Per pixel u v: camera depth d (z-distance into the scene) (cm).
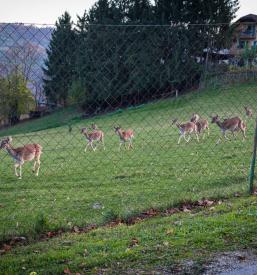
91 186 1232
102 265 529
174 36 1028
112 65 1041
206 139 2109
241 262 532
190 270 512
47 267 530
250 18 4425
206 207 784
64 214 895
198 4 3638
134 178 1298
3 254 588
